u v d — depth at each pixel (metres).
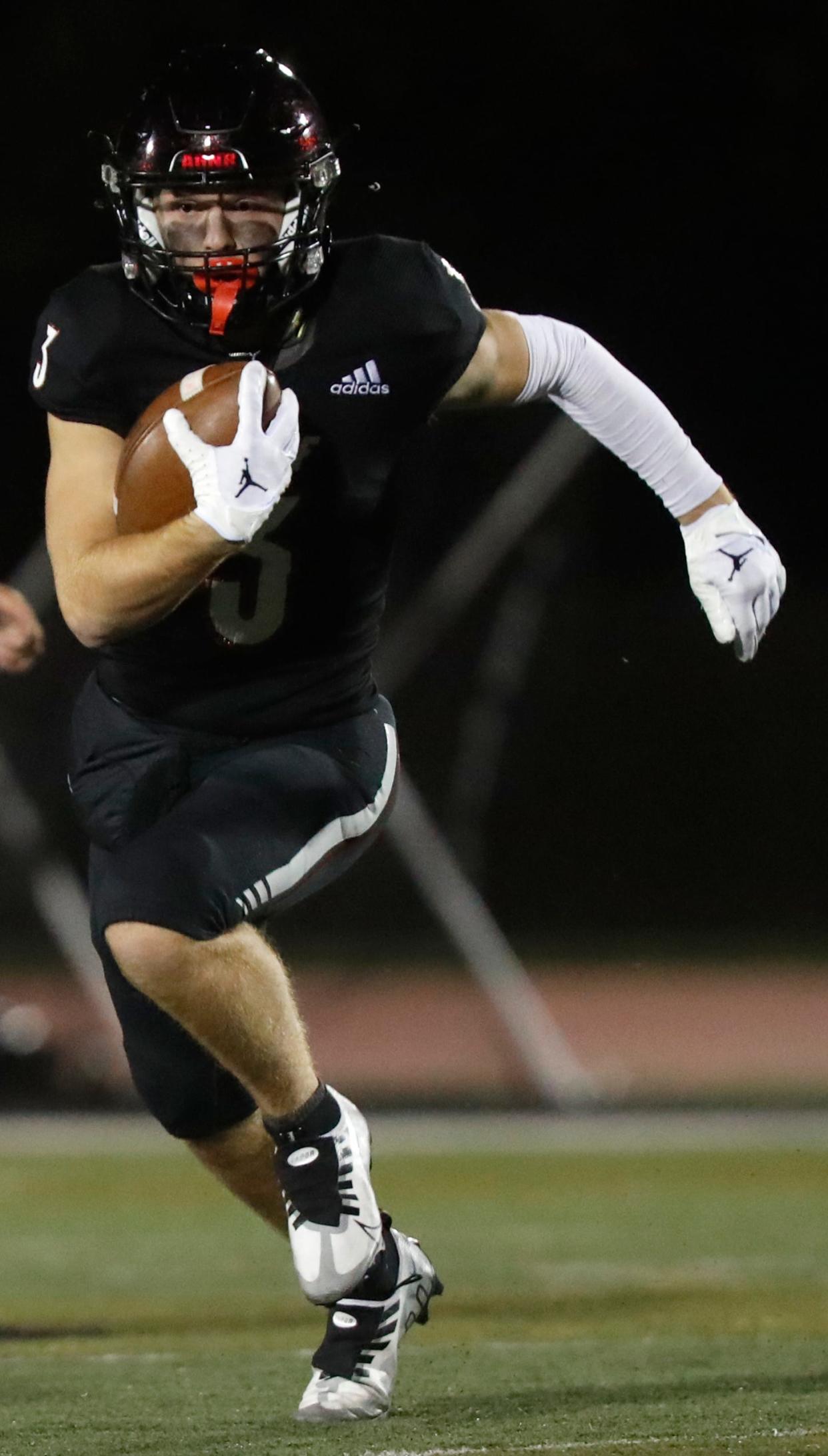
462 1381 11.30
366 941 45.78
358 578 10.41
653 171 56.94
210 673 10.29
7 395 51.34
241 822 9.98
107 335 10.03
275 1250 18.80
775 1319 14.06
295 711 10.43
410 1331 13.87
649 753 50.78
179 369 10.06
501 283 57.06
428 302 10.23
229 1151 10.62
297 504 10.09
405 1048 39.12
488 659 36.38
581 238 57.03
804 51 55.81
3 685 32.22
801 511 57.56
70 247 53.50
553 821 50.56
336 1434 9.62
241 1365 12.37
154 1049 10.23
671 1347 12.68
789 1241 18.70
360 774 10.58
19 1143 27.56
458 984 43.97
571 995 44.12
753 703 51.06
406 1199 21.97
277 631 10.26
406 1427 9.77
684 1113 31.55
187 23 54.22
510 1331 13.82
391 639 34.22
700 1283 16.16
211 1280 17.05
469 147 56.47
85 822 10.48
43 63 53.44
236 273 9.82
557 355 10.77
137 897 9.54
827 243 56.88
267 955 9.86
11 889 33.50
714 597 11.06
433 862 35.00
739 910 50.91
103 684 10.67
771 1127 29.30
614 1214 20.67
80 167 53.50
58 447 10.09
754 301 57.28
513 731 50.47
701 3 55.72
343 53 55.59
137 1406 10.65
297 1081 9.87
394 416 10.23
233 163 9.66
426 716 38.81
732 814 50.97
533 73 56.19
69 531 9.80
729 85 56.25
